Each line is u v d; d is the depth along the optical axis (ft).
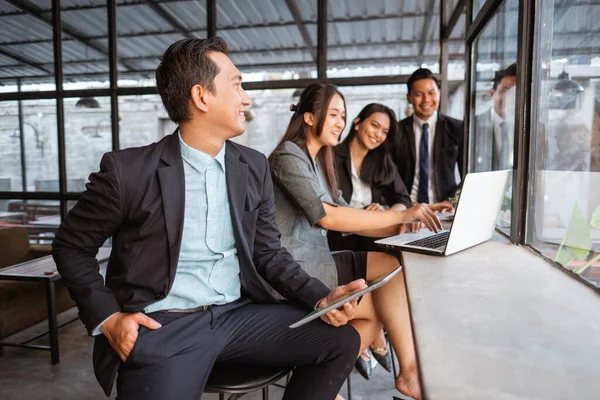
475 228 4.43
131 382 3.27
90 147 15.55
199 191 3.71
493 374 1.89
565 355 2.07
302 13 14.11
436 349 2.14
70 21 15.15
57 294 10.65
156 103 15.14
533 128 4.44
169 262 3.53
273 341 3.75
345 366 3.73
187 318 3.60
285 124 14.60
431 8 13.47
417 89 9.48
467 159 7.95
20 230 11.22
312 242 5.16
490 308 2.71
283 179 4.96
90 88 15.26
